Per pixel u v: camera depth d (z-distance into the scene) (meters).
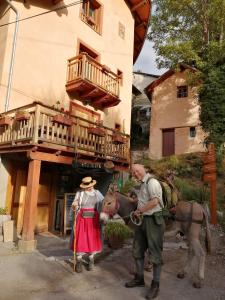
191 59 19.08
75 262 5.51
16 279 5.06
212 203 9.26
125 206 5.11
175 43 19.27
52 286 4.78
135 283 4.77
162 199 4.71
